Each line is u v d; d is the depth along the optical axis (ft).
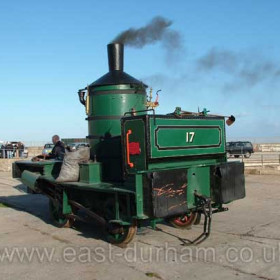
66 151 21.31
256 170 48.93
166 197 16.30
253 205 28.14
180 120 17.81
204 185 18.72
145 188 16.16
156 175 15.93
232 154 102.37
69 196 21.40
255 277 13.93
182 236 19.67
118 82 20.70
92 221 19.76
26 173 24.62
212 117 19.51
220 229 20.92
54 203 22.72
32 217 25.81
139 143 16.84
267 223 22.22
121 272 14.74
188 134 18.15
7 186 43.04
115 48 21.83
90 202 20.30
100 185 18.89
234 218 23.73
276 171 47.52
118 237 18.33
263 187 37.35
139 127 16.80
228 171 19.08
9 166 64.03
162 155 16.93
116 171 20.03
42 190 23.44
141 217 15.98
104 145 20.58
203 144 18.94
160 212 15.98
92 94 21.31
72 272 14.96
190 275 14.23
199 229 21.04
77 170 20.62
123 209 17.52
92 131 21.33
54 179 21.63
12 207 29.99
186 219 20.92
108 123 20.67
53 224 23.47
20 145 91.30
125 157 17.54
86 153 20.84
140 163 16.85
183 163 18.37
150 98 22.29
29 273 14.99
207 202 17.44
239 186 19.74
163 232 20.52
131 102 20.83
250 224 22.03
